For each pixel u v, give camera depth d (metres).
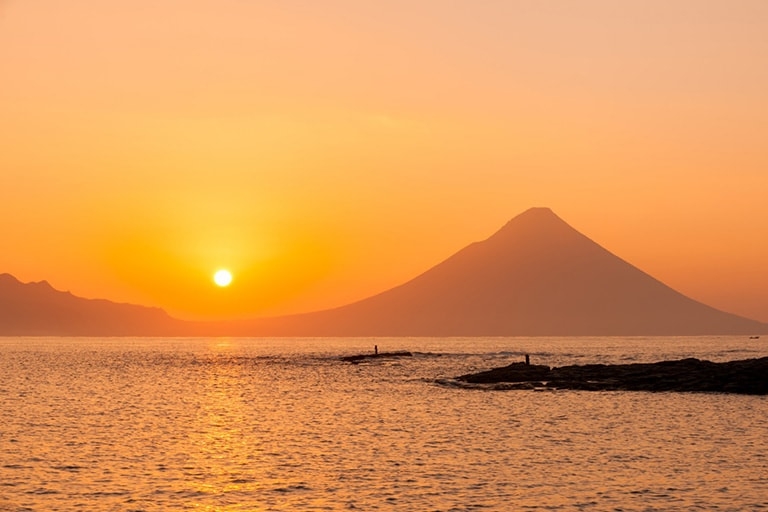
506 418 80.25
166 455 59.75
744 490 48.38
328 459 58.34
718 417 79.44
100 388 118.94
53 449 61.72
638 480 51.19
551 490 48.62
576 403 92.81
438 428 73.75
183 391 114.62
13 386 121.00
